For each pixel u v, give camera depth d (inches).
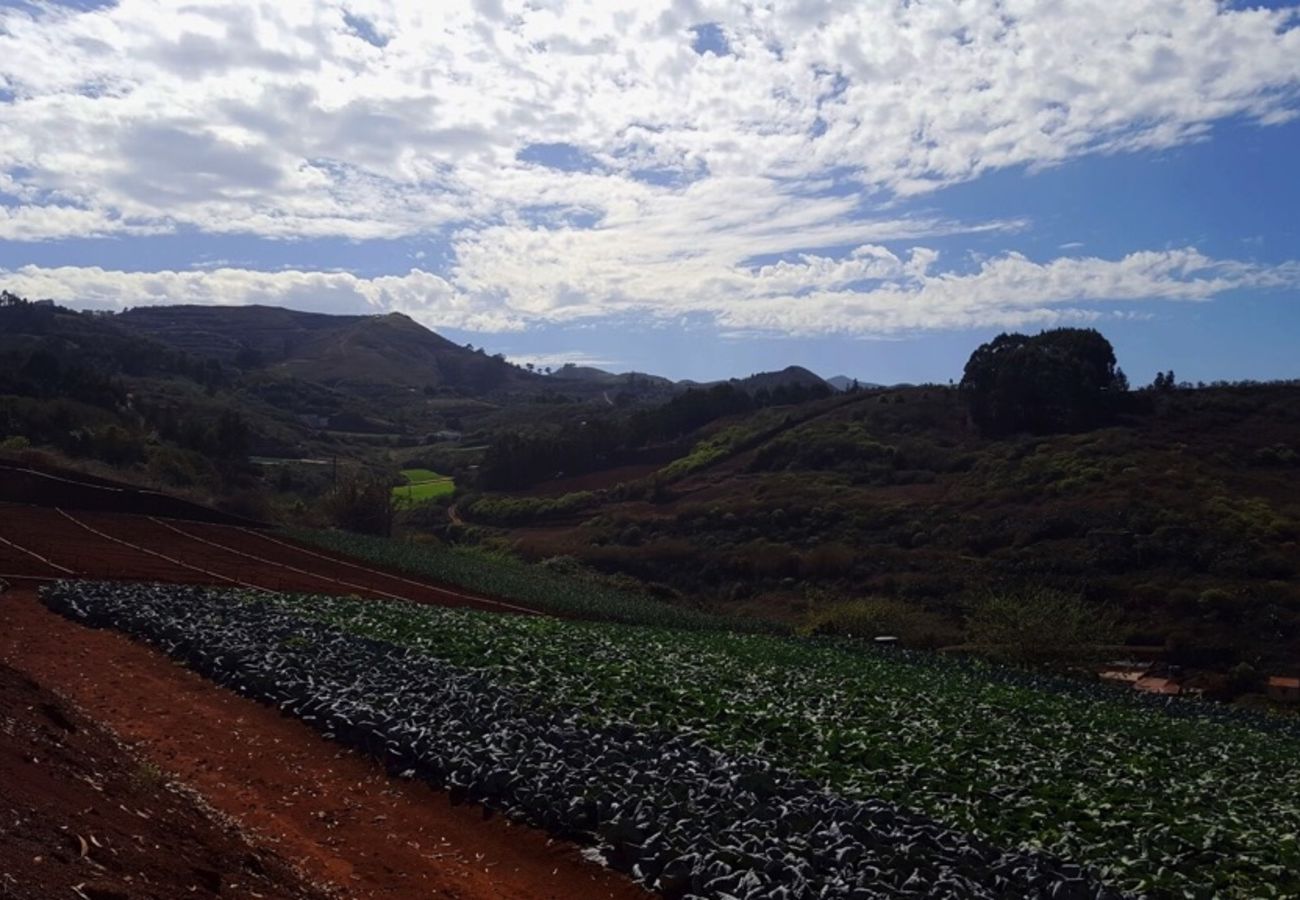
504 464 4284.0
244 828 539.8
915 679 1346.0
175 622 1034.7
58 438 2962.6
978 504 2928.2
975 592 2358.5
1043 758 831.7
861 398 4254.4
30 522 1905.8
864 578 2625.5
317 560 2086.6
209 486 3031.5
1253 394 3548.2
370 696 780.6
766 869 470.6
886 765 719.1
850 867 477.1
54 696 709.9
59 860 338.6
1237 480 2778.1
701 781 605.9
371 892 478.9
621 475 4126.5
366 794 623.5
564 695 845.2
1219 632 2055.9
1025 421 3533.5
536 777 597.9
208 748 685.3
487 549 3331.7
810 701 992.9
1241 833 623.2
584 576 2780.5
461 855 539.8
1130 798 697.0
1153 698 1539.1
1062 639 1911.9
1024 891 472.7
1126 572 2354.8
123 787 499.2
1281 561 2281.0
